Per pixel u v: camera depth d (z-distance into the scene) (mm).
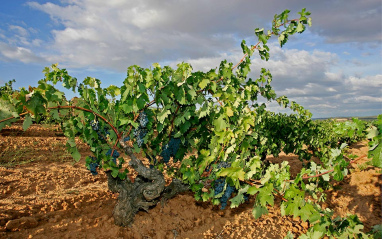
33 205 4152
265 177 3396
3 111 2641
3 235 3195
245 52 4121
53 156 7617
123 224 3633
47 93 2924
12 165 6641
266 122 7008
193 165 4102
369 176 5945
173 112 3729
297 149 6816
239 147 3990
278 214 4414
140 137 3611
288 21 4070
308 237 3096
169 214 4125
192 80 3504
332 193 5520
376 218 4297
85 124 3418
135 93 3383
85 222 3684
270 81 5504
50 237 3234
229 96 3637
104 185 5570
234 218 4203
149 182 3949
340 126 2830
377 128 2557
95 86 3426
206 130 4387
